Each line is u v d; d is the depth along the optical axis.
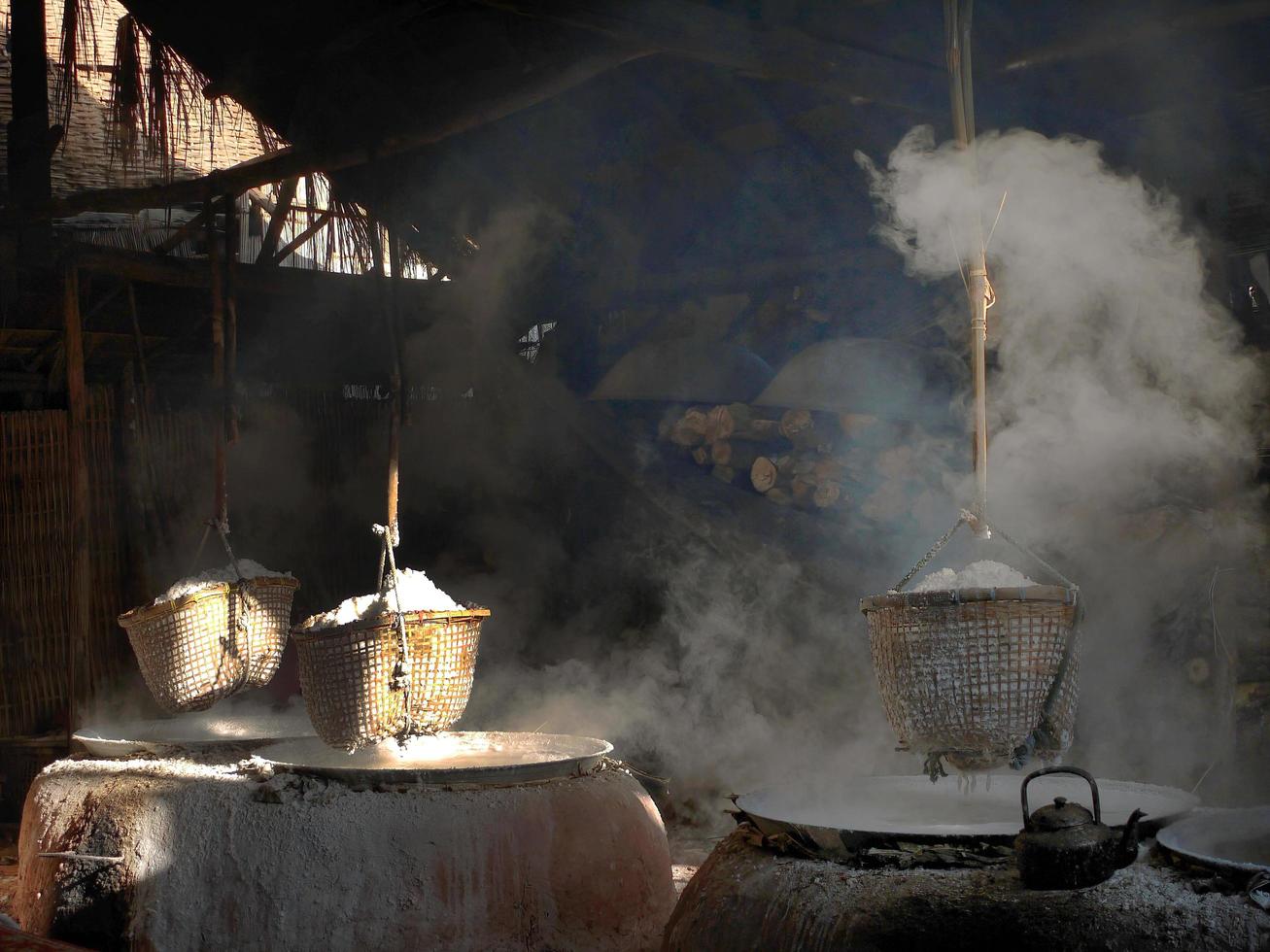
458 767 3.26
